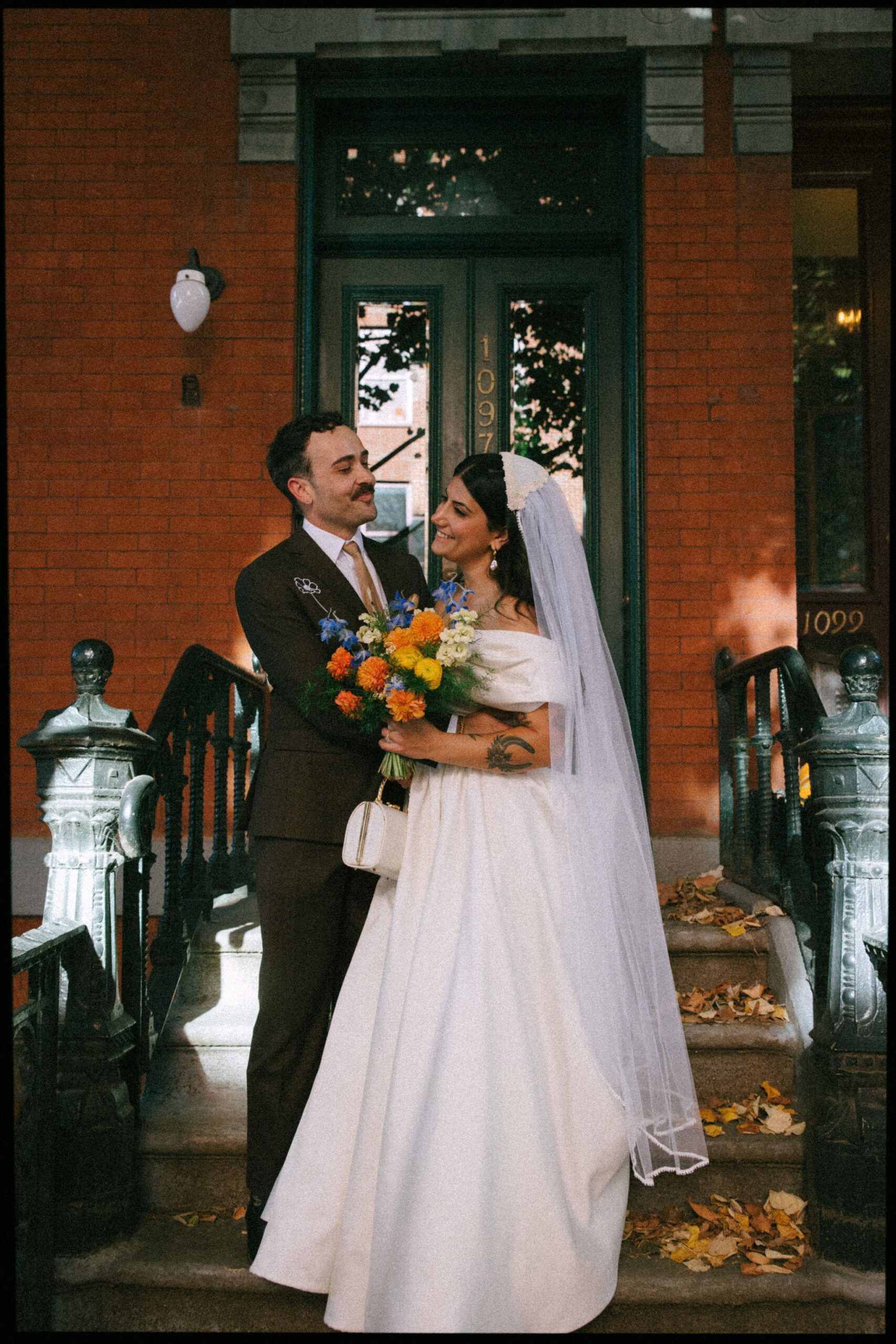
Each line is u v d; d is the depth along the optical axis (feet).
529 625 8.57
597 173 17.39
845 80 17.17
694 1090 9.18
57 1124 8.85
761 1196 9.51
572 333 17.54
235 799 14.28
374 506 9.24
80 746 8.99
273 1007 8.57
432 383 17.35
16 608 16.07
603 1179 7.79
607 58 16.42
